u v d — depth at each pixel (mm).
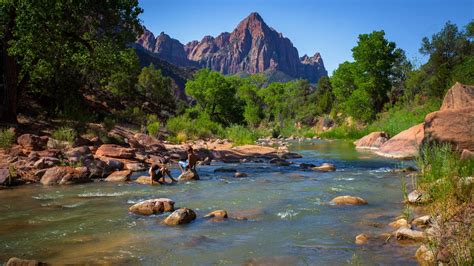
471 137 13844
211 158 20844
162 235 6781
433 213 7062
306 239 6461
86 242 6395
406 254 5496
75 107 26188
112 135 20734
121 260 5531
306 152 26906
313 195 10500
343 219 7762
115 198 10219
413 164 17344
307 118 83125
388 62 60875
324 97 84312
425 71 50938
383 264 5160
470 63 40344
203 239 6531
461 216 6262
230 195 10625
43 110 25609
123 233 6922
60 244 6285
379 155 22781
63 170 12875
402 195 10250
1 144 15266
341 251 5781
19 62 20031
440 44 48906
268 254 5742
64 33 20094
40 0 17531
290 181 13133
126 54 22734
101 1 20922
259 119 90250
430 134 14562
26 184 12398
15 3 18062
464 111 14320
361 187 11688
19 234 6863
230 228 7207
